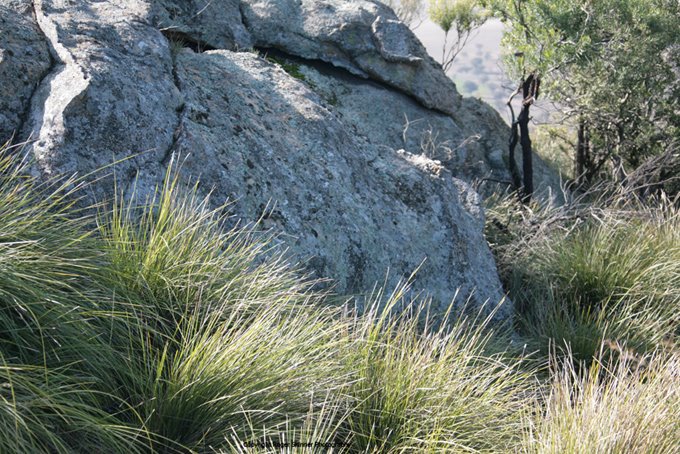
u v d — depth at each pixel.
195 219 4.82
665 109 9.50
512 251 7.13
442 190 6.57
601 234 7.09
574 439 3.82
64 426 3.38
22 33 5.00
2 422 3.02
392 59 8.59
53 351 3.53
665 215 8.32
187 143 5.13
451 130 8.96
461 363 4.55
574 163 10.92
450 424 4.04
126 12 5.69
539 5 8.22
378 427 4.02
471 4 10.38
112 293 3.95
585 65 8.59
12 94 4.77
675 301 6.50
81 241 4.11
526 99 8.70
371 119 8.35
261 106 6.01
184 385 3.65
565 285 6.75
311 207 5.57
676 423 3.97
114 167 4.75
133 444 3.41
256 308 4.38
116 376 3.77
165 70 5.48
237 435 3.57
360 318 4.97
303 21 8.41
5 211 3.88
